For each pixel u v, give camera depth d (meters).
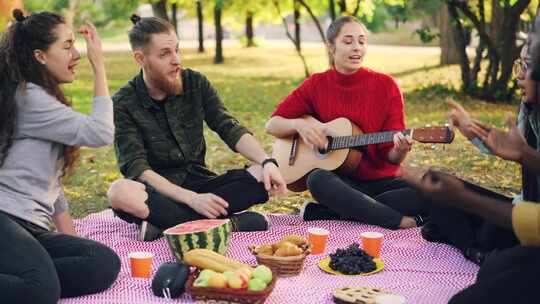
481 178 8.25
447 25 20.55
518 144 3.21
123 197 5.24
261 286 3.96
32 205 4.25
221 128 5.68
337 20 5.97
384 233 5.46
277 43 38.94
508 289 3.19
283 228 5.62
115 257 4.35
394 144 5.61
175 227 4.76
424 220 5.62
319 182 5.64
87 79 20.44
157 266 4.84
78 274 4.20
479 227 4.80
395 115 5.85
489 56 14.04
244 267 4.18
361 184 5.91
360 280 4.49
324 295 4.23
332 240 5.34
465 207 3.12
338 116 5.97
